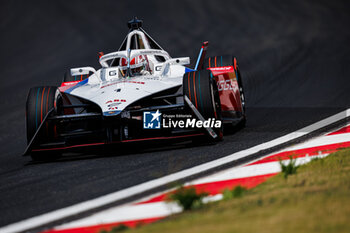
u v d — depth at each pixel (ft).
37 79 170.30
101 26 236.84
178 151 71.82
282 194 43.27
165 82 79.10
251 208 40.34
